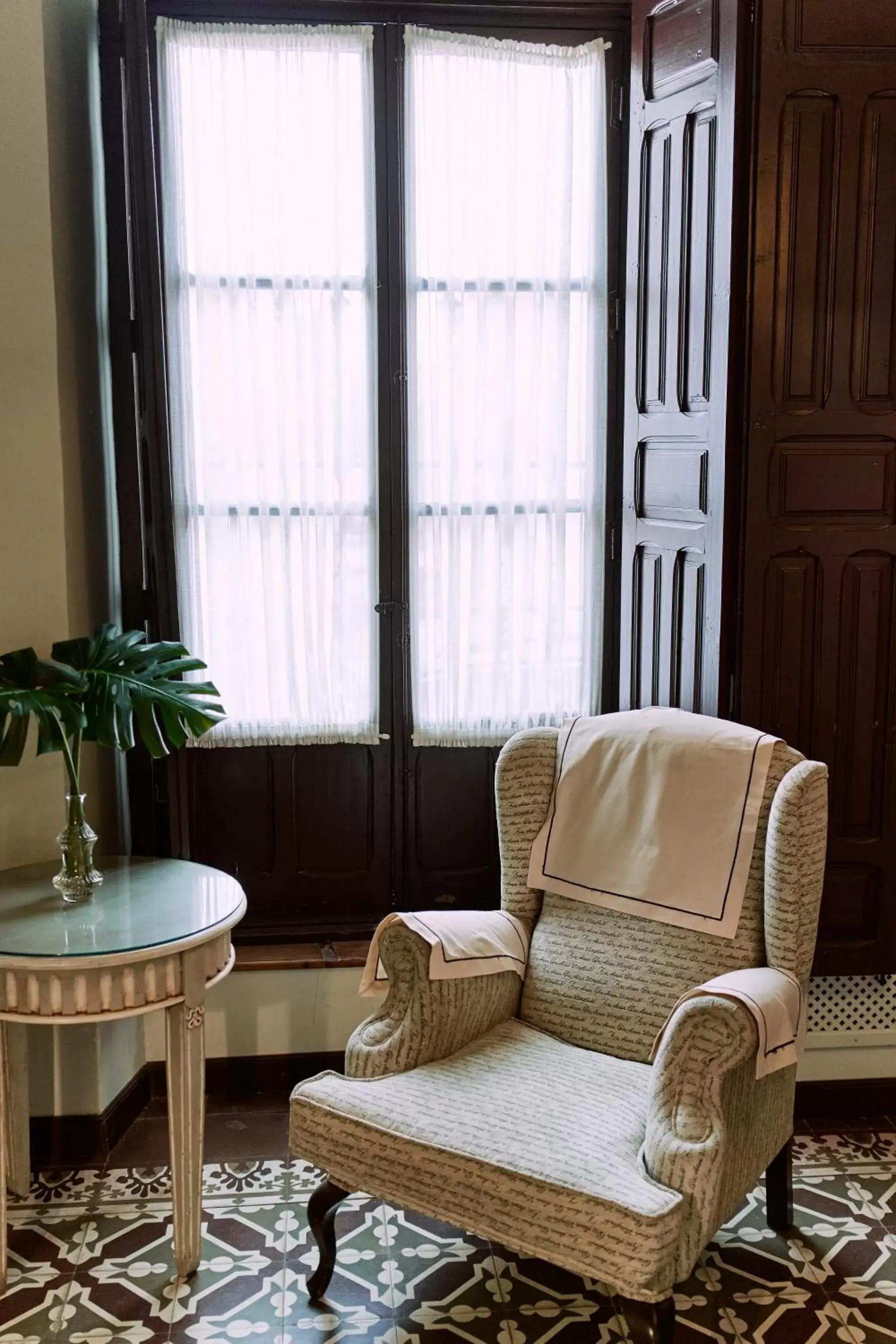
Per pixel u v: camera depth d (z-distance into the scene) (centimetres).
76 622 271
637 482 289
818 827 221
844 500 259
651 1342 187
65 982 214
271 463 296
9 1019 216
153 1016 296
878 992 286
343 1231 248
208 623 298
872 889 272
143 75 275
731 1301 225
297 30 282
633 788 244
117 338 288
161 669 242
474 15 288
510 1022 246
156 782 303
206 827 311
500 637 306
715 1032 195
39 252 254
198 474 294
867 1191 259
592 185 296
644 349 285
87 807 279
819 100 247
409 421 297
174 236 286
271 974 297
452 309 295
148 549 298
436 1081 220
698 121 260
